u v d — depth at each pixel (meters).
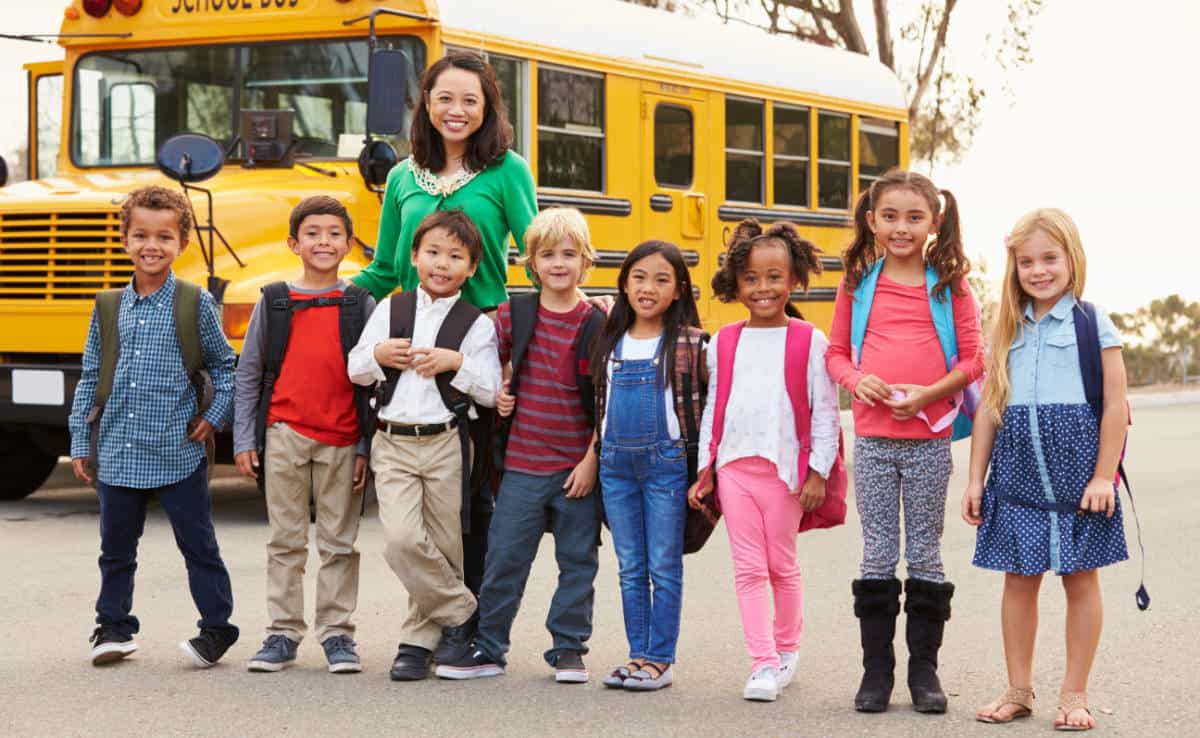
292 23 9.50
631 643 5.48
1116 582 7.46
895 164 13.46
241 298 8.51
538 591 7.13
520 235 5.84
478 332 5.47
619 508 5.43
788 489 5.33
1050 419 4.93
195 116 9.83
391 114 8.62
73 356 9.11
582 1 10.42
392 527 5.38
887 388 5.13
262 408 5.61
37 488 10.59
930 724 4.98
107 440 5.54
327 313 5.62
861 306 5.25
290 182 9.19
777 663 5.32
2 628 6.29
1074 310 4.97
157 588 7.14
